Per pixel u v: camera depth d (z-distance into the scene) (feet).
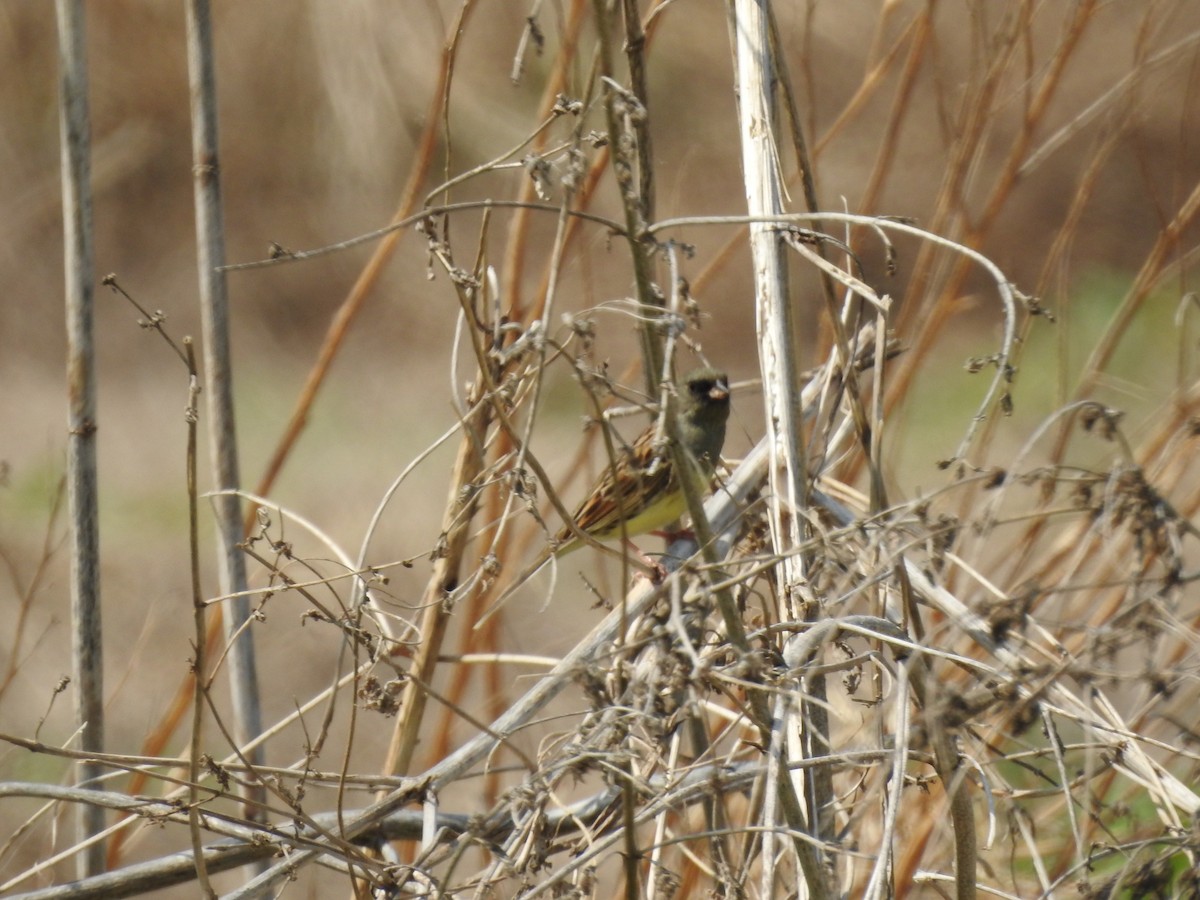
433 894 22.77
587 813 26.27
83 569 28.78
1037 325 78.64
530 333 19.84
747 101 27.12
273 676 60.95
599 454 61.93
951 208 35.32
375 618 28.02
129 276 101.24
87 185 28.78
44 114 98.99
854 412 26.58
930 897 29.60
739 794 29.81
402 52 89.10
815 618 23.98
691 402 32.01
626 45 23.61
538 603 58.80
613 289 72.95
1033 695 19.80
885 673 23.71
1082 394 34.65
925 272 36.01
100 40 98.48
